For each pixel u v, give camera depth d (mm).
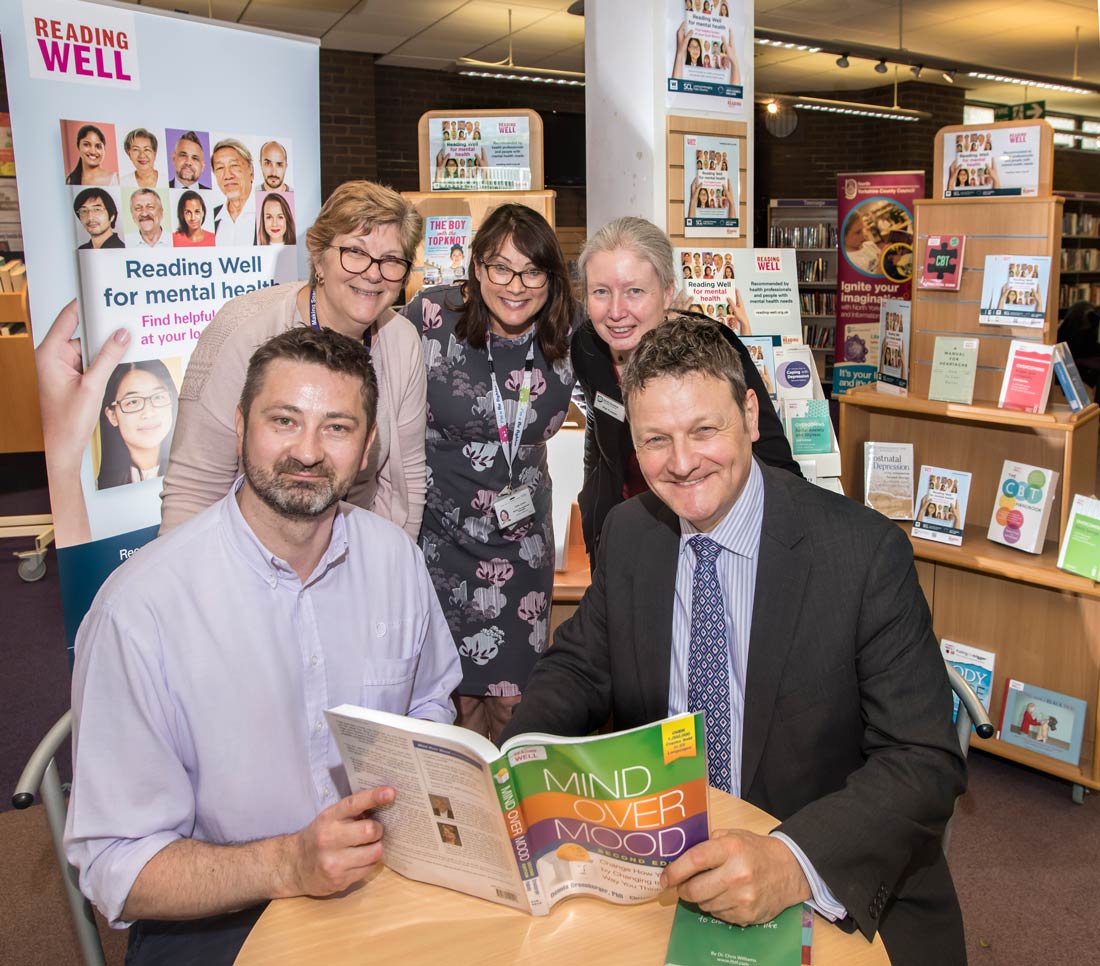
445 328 2385
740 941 1126
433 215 3715
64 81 2334
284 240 2912
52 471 2475
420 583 1581
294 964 1123
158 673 1288
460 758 1086
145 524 2672
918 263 3242
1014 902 2453
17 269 5941
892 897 1364
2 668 3920
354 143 9344
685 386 1313
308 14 7680
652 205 3473
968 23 7965
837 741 1405
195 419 1977
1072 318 9117
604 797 1103
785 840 1183
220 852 1232
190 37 2572
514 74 8203
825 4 7355
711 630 1467
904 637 1371
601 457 2424
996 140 2996
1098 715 2844
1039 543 3016
